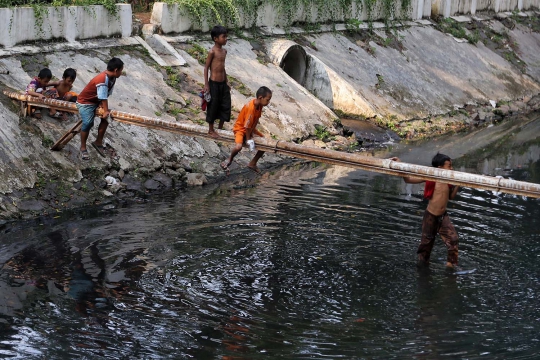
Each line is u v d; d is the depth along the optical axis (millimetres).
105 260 9484
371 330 7719
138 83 15219
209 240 10312
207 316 7996
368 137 18422
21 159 11781
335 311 8180
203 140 14812
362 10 23359
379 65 22016
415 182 9219
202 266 9352
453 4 27828
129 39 16516
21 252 9695
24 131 12234
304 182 14008
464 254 10070
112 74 11289
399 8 25156
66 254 9664
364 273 9273
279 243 10266
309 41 20938
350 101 19453
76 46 15195
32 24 14422
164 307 8195
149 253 9758
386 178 14594
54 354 7133
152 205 12039
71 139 12609
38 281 8797
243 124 10047
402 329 7750
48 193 11648
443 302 8445
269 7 20125
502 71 26531
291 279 9031
